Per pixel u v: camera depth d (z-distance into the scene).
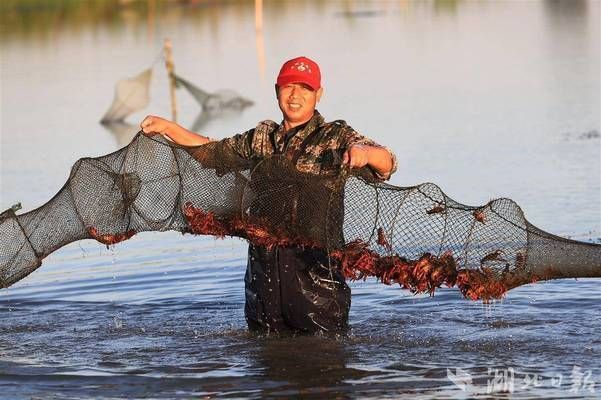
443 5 132.50
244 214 19.22
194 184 19.62
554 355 18.72
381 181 18.97
